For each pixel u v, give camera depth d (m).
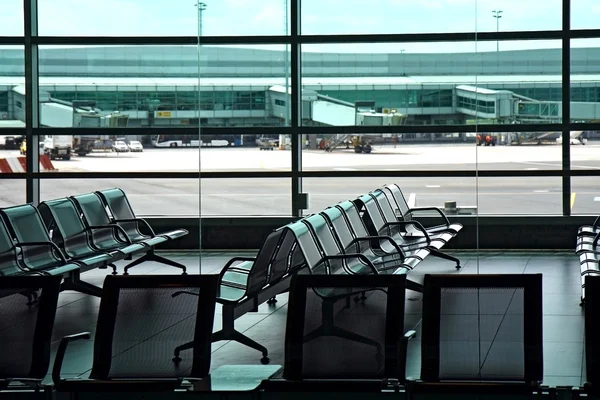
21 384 3.94
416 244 7.83
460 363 3.67
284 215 9.48
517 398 3.68
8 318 3.82
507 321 3.65
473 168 9.30
